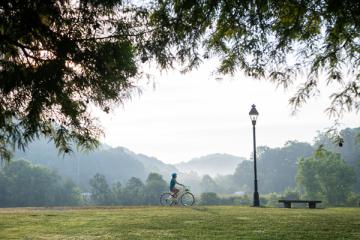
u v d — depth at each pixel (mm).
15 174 144000
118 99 5961
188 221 11820
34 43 5570
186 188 22266
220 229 10102
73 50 5234
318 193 117125
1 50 5367
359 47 8117
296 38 7629
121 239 8789
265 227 10383
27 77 5129
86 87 5723
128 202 162875
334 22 7113
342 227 10289
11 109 5438
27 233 9688
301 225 10719
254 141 20812
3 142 5691
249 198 169125
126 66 5531
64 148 5863
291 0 6691
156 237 8984
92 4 5316
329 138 8344
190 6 5949
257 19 6582
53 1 5129
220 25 6770
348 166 116688
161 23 5996
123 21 5703
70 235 9391
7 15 5047
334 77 8266
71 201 154375
